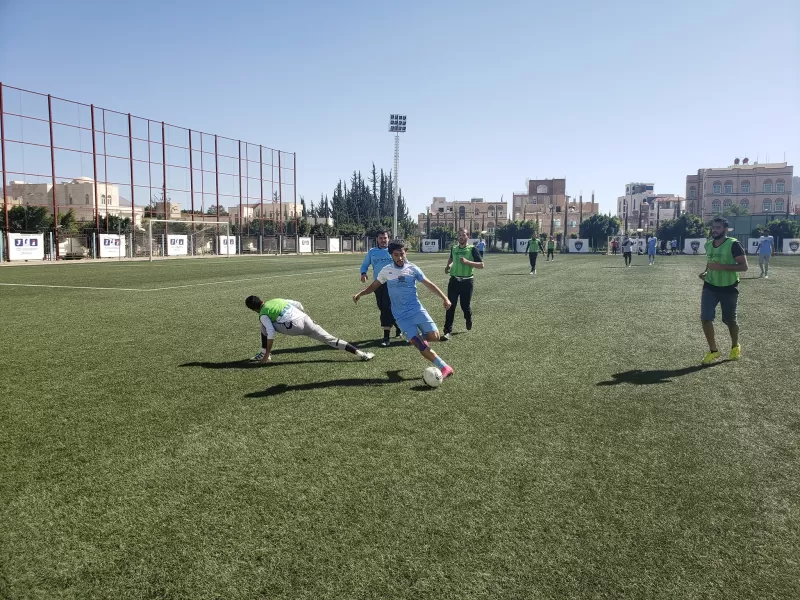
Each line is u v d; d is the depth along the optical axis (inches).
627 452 166.4
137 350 310.0
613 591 102.5
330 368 270.1
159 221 1732.3
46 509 132.2
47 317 434.6
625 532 122.2
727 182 4065.0
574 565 110.2
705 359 283.7
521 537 119.9
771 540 119.3
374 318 437.4
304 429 184.5
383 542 118.1
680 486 144.2
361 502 135.1
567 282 808.9
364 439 175.8
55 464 157.0
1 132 1302.9
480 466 155.8
